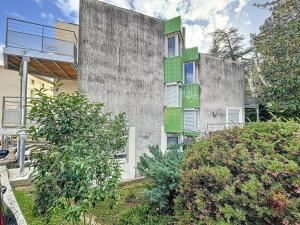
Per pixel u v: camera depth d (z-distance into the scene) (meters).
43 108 3.69
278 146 3.60
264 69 14.60
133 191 7.74
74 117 3.94
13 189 7.78
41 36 10.55
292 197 2.99
